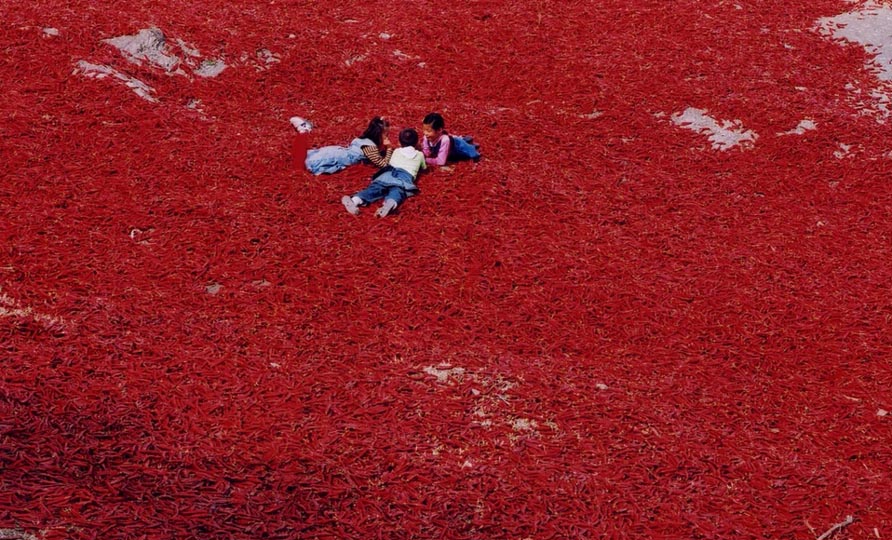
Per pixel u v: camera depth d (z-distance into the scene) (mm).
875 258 12875
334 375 10172
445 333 10992
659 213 13695
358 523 8508
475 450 9445
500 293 11688
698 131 16156
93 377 9781
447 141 13961
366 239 12508
